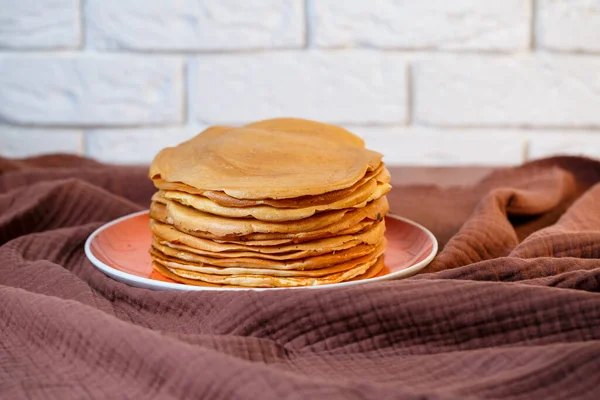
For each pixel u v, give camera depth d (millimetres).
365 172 661
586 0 1129
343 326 519
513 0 1125
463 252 709
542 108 1149
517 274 604
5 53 1116
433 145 1151
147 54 1121
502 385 423
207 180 642
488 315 509
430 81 1136
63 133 1137
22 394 442
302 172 659
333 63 1126
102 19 1111
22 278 656
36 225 817
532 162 923
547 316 503
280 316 521
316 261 630
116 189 901
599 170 906
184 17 1113
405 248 754
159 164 712
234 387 402
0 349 518
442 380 456
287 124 796
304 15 1115
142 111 1132
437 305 513
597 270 548
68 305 513
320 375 473
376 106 1139
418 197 891
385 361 496
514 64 1138
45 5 1106
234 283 628
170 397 424
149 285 609
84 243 788
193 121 1136
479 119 1147
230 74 1125
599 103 1150
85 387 449
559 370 429
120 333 463
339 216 633
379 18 1118
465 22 1126
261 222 623
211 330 536
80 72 1122
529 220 841
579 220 793
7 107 1127
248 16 1113
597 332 494
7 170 939
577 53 1140
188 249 647
